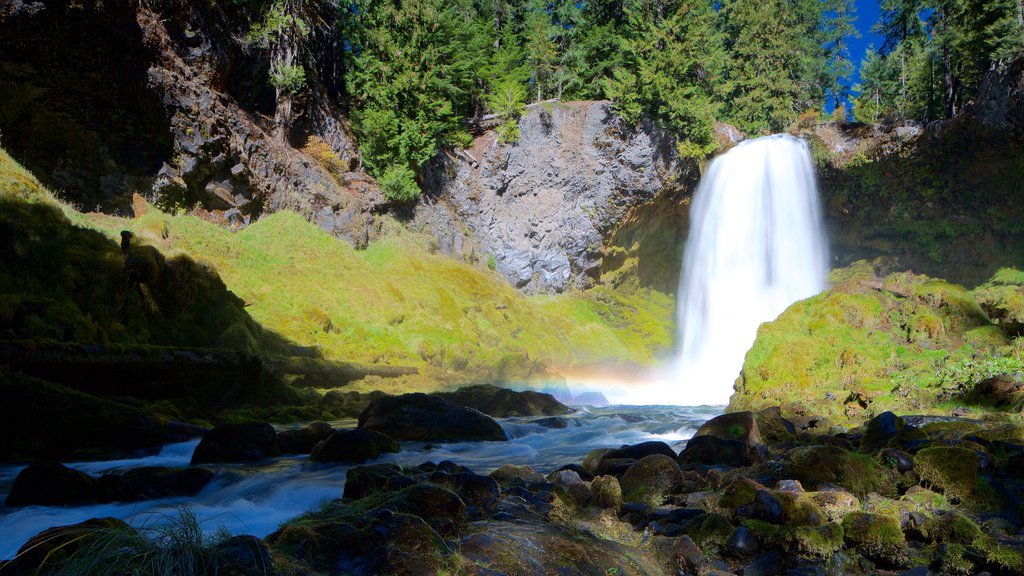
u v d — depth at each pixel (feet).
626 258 160.15
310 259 105.70
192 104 99.45
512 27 172.96
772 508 18.22
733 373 136.15
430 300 112.27
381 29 135.03
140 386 53.01
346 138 134.41
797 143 150.41
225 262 90.43
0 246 60.85
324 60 140.46
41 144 85.76
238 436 34.58
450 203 146.72
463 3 158.51
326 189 121.19
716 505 20.18
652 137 143.95
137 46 92.89
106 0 88.17
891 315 50.55
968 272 142.20
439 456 36.29
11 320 49.42
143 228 83.51
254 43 118.01
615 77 154.20
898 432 26.71
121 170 92.58
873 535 16.55
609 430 47.47
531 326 129.59
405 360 90.38
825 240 157.79
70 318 55.93
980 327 46.26
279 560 13.12
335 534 14.51
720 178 151.94
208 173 102.17
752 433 31.09
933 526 17.38
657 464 23.24
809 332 51.21
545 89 163.12
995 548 15.84
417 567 13.83
